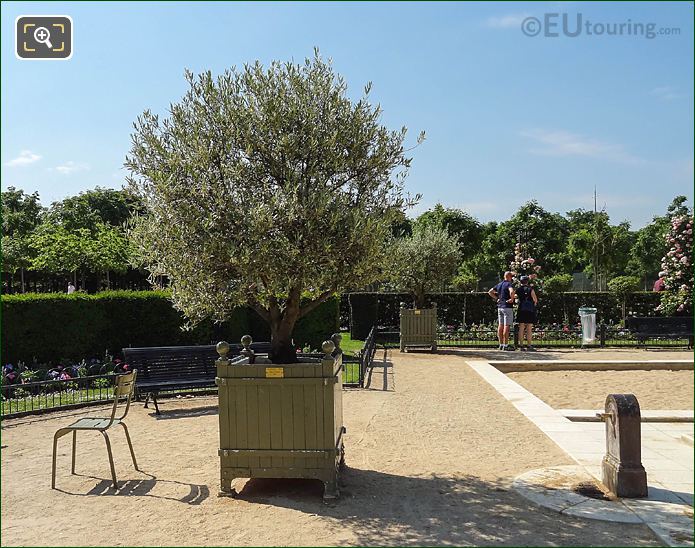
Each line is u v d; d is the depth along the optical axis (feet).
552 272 110.01
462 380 38.52
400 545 14.56
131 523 16.12
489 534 15.16
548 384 39.01
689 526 15.37
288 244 17.03
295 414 17.69
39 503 17.69
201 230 17.33
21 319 39.37
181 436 25.27
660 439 24.52
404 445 23.67
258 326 51.60
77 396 33.81
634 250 126.00
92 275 122.21
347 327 75.25
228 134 18.12
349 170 19.26
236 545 14.67
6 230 113.60
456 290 96.73
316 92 18.88
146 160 18.53
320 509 16.98
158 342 44.04
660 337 54.13
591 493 17.99
